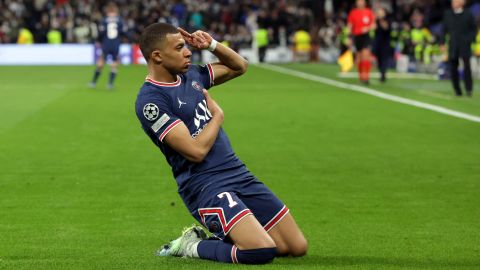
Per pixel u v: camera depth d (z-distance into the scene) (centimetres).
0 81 5384
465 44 4109
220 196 1258
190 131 1275
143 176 2122
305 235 1516
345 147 2600
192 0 8906
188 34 1335
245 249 1245
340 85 5050
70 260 1330
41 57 7694
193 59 7975
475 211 1723
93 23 8069
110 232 1545
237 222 1245
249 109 3678
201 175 1277
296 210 1736
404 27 6806
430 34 7306
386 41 5134
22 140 2742
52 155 2444
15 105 3828
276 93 4503
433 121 3228
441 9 8050
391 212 1717
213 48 1343
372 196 1880
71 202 1817
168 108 1265
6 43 8112
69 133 2908
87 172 2177
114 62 4800
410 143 2680
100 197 1869
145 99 1261
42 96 4288
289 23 8500
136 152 2498
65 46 7694
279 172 2181
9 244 1451
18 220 1645
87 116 3403
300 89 4772
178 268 1254
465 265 1294
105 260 1327
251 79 5656
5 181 2055
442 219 1652
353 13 5078
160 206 1773
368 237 1499
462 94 4278
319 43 8350
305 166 2270
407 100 4028
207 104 1302
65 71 6494
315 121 3253
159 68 1269
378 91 4566
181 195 1306
